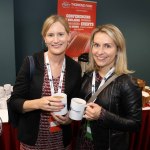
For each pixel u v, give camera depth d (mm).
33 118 1379
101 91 1349
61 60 1395
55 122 1366
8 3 2795
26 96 1387
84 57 2283
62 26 1292
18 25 3303
